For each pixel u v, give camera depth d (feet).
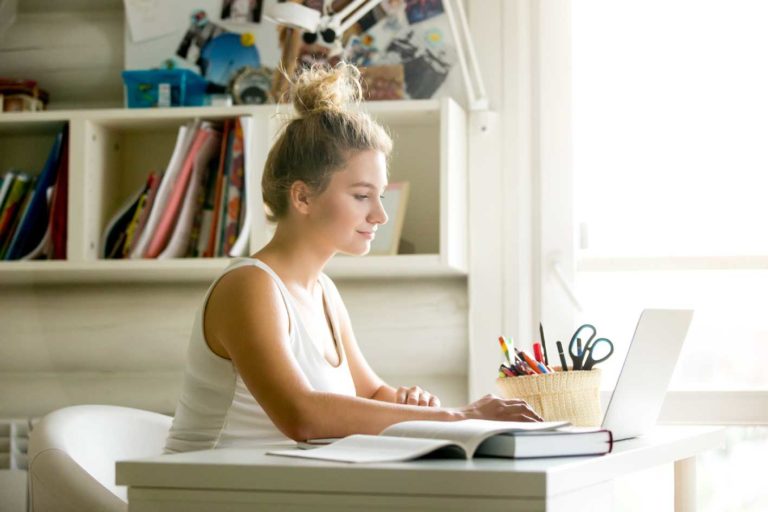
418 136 8.54
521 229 8.31
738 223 8.21
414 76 8.47
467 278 8.41
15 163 9.03
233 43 8.70
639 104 8.41
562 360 6.07
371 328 8.50
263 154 7.98
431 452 3.82
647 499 8.39
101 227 8.45
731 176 8.25
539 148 8.34
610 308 8.32
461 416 4.60
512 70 8.39
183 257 8.06
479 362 8.28
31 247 8.34
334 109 5.51
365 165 5.44
